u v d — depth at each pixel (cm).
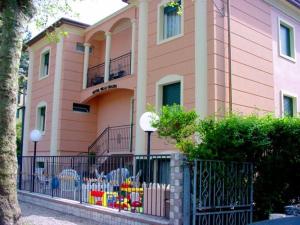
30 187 1261
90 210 877
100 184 955
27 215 933
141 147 1325
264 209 737
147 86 1350
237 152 693
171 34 1317
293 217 392
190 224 625
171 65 1260
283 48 1484
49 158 1189
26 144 2112
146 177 829
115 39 1819
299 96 1490
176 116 871
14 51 677
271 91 1334
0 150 630
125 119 1672
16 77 675
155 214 745
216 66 1125
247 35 1263
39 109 2048
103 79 1753
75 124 1830
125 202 851
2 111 643
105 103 1841
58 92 1827
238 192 694
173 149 1190
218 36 1152
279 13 1455
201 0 1179
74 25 1845
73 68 1859
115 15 1639
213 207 648
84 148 1841
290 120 712
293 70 1482
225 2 1197
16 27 689
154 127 883
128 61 1673
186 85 1192
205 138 708
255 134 687
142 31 1395
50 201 1059
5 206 615
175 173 639
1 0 699
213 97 1105
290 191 750
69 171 1056
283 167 725
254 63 1273
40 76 2064
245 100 1208
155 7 1369
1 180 621
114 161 970
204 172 648
